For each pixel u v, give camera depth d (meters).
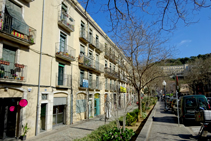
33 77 9.89
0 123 7.98
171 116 14.39
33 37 9.95
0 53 7.97
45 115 10.95
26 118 9.08
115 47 13.48
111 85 25.06
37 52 10.36
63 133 9.94
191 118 9.92
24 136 8.49
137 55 13.04
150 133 7.46
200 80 36.22
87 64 17.16
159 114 16.19
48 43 11.55
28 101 9.34
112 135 5.25
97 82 20.70
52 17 12.14
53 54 12.08
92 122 14.15
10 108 8.31
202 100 10.23
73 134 9.59
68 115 13.45
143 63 15.90
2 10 7.94
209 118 5.75
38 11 10.65
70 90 14.14
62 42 13.75
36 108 9.93
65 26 13.34
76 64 15.55
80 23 16.77
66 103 13.59
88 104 16.92
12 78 8.34
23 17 9.35
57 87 12.37
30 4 9.95
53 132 10.38
